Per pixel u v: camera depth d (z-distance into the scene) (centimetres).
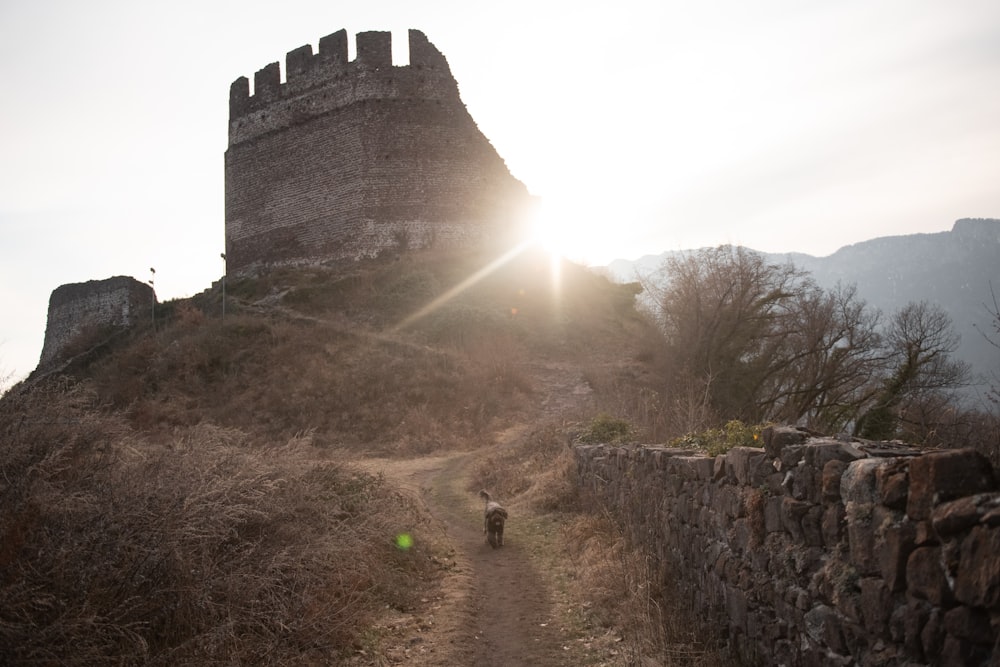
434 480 2216
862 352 2858
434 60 5175
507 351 4003
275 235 5350
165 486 743
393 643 817
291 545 849
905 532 401
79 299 5859
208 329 4378
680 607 793
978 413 1387
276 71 5416
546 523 1445
